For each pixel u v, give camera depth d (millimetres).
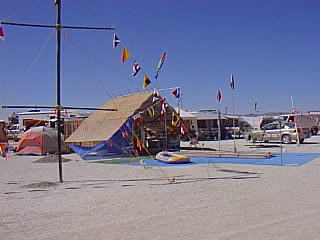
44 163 23703
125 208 9500
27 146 31391
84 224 7953
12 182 15078
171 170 18188
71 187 13383
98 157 26984
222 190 11867
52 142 31172
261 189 11828
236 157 24734
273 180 13820
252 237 6652
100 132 28203
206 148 32938
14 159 27203
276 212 8547
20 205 10242
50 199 11086
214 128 53156
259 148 32156
